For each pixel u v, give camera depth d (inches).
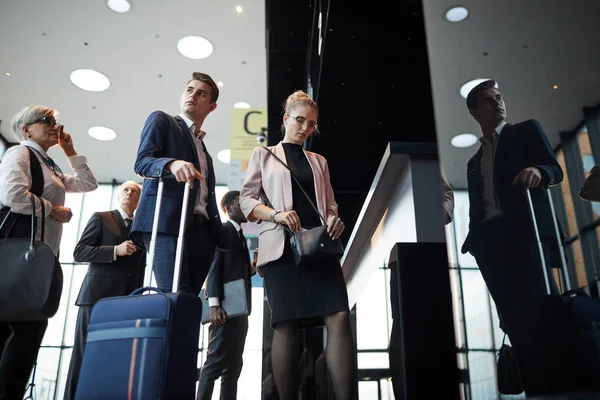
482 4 37.9
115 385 54.1
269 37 209.6
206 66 309.7
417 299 59.7
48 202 85.7
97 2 262.5
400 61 126.6
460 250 37.0
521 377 29.9
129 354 54.9
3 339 78.3
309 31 209.6
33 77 317.4
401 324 58.7
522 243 30.4
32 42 289.1
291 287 71.4
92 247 110.1
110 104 343.0
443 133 40.8
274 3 212.7
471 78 37.7
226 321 110.5
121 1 261.9
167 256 72.6
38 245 77.2
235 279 109.4
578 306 25.8
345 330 69.3
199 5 264.8
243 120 287.4
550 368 27.6
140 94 333.1
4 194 82.0
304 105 84.2
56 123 98.6
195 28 280.5
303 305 70.2
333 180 139.7
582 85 26.8
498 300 32.2
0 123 362.3
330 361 68.2
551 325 27.8
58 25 276.8
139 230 73.4
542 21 30.6
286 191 77.0
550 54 29.6
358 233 87.2
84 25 277.3
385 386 64.6
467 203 36.4
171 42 290.7
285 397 67.7
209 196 83.7
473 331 34.8
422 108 134.2
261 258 74.0
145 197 75.6
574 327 26.0
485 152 35.2
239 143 283.1
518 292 30.5
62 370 354.3
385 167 67.7
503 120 33.6
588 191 25.5
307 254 69.0
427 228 61.9
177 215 73.9
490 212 33.9
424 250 61.5
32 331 79.6
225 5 265.0
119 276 109.3
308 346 105.2
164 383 53.4
